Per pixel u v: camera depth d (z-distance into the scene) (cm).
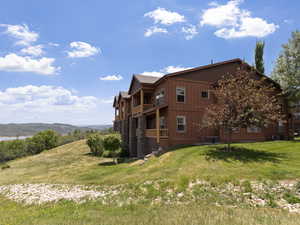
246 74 1363
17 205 815
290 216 481
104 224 479
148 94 2058
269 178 750
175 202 664
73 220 527
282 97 1869
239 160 1007
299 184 667
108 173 1263
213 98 1739
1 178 1487
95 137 2330
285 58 1767
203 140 1669
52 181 1220
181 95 1636
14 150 3650
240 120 1112
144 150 1831
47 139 3788
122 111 2812
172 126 1580
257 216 484
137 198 743
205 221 457
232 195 666
